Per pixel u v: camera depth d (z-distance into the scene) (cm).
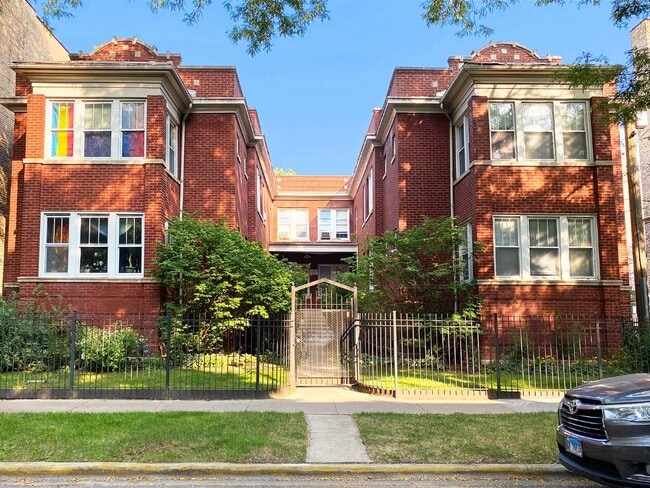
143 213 1493
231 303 1363
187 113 1761
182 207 1738
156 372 1207
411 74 1811
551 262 1490
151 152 1509
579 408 525
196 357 1327
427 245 1481
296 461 650
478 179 1490
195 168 1756
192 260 1397
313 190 3484
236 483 601
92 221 1502
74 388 1036
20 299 1434
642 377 568
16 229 1608
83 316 1432
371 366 1259
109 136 1531
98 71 1502
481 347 1422
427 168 1756
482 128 1511
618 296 1452
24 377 1115
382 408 937
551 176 1502
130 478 616
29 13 2062
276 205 3431
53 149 1520
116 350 1217
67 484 595
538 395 1052
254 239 2208
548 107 1544
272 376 1227
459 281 1472
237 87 1873
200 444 696
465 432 765
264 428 770
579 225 1507
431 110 1775
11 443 696
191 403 970
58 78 1514
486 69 1499
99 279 1455
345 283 1569
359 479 616
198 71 1798
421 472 633
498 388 1044
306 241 3247
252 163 2228
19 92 1672
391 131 1931
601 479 495
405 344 1438
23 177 1587
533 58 1727
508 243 1496
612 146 1667
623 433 481
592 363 1295
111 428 762
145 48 1750
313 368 1320
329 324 1347
